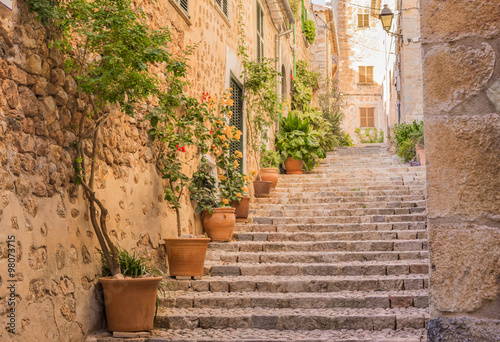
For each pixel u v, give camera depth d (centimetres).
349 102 3005
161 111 562
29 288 385
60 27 438
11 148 373
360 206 941
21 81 389
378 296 560
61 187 439
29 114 398
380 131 2930
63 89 450
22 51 390
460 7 252
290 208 959
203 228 794
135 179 586
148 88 470
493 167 242
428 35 254
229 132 812
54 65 433
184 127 665
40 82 412
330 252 718
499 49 246
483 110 246
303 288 606
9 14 371
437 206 247
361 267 649
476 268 240
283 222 885
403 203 927
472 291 240
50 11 401
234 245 758
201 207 755
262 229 844
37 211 401
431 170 249
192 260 628
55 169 430
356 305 558
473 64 248
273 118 1141
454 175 246
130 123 579
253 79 1033
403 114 1591
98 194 499
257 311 544
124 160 561
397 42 1820
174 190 696
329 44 2472
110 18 427
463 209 244
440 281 244
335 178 1134
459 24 251
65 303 434
